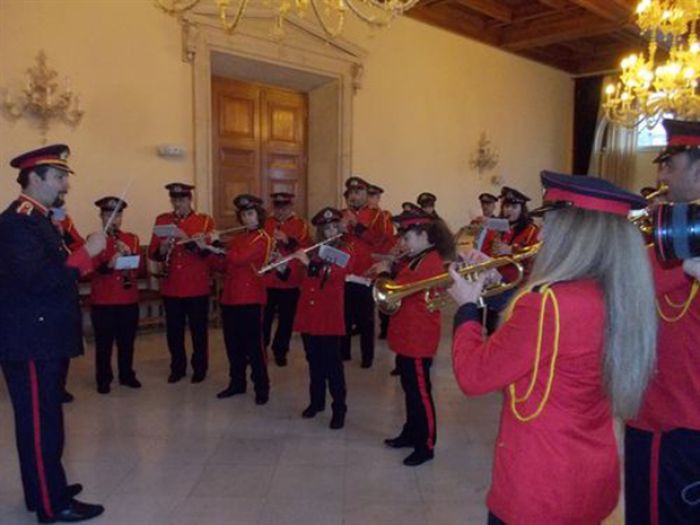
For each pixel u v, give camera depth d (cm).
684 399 163
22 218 226
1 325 231
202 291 440
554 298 122
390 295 218
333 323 348
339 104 773
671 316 164
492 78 992
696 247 126
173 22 618
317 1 715
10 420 358
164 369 478
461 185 962
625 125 691
